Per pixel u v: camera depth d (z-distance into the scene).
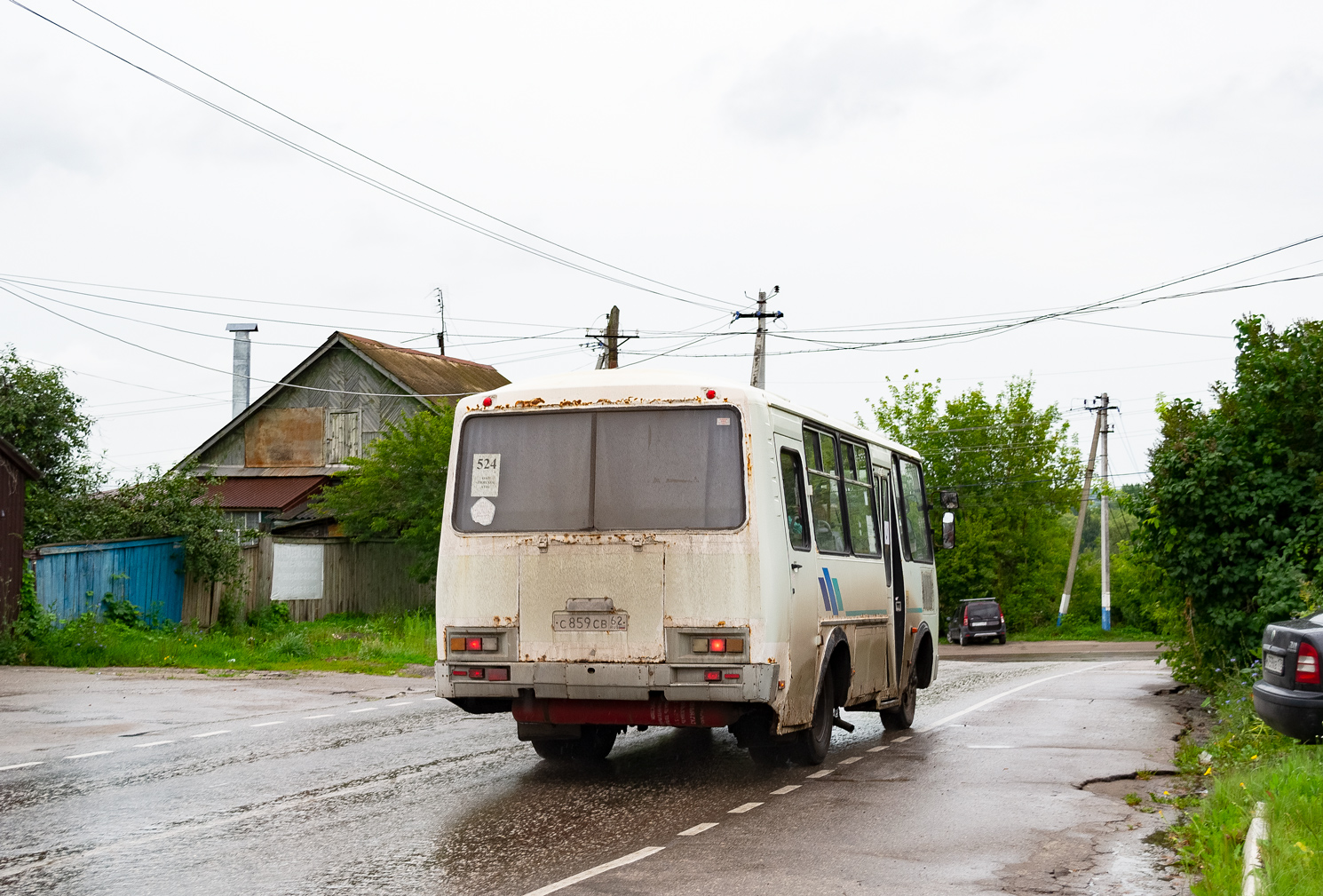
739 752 11.71
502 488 9.84
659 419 9.64
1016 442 63.34
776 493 9.66
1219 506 15.67
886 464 13.86
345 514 34.81
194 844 7.39
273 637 27.56
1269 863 5.90
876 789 9.48
